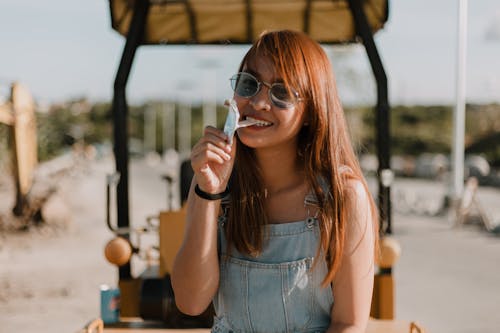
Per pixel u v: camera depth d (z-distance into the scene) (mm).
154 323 3477
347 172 1704
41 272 7922
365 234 1678
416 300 6699
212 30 4633
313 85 1688
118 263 3660
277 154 1748
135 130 63625
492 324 5801
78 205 15016
